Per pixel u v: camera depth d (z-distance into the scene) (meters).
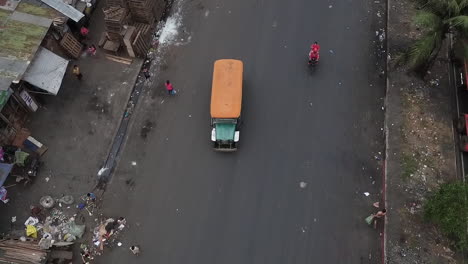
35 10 22.73
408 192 20.52
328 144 22.06
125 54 25.06
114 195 21.09
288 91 23.66
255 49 25.11
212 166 21.67
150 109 23.45
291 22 26.02
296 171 21.39
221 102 21.06
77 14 23.80
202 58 24.97
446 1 19.31
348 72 24.16
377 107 23.03
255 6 26.75
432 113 22.67
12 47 21.23
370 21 25.92
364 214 20.19
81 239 19.98
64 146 22.42
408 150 21.62
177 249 19.70
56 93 21.81
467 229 17.92
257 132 22.47
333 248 19.45
